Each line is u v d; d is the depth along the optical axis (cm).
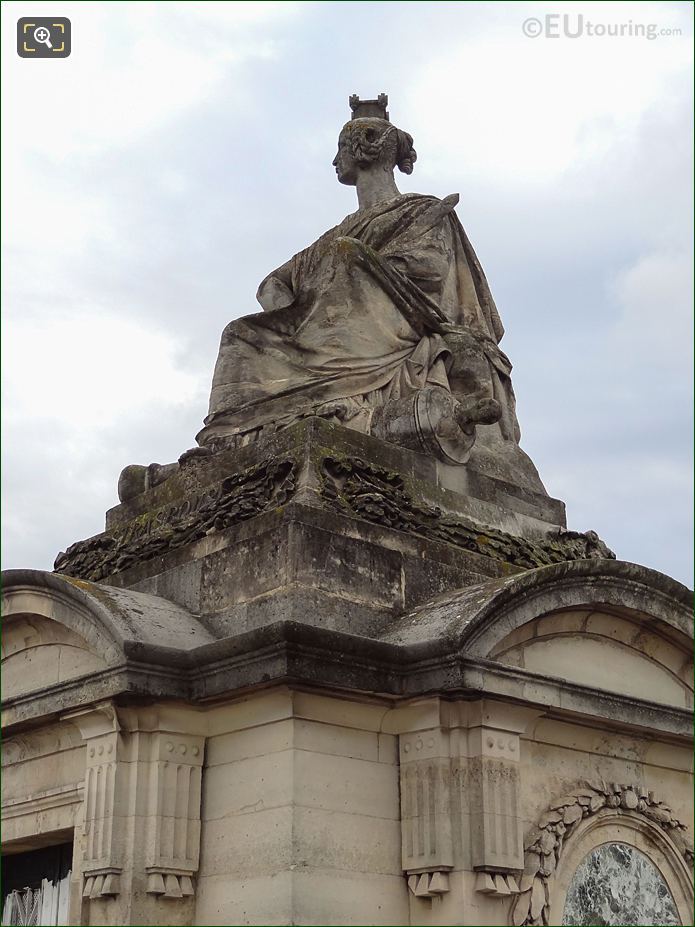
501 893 1127
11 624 1352
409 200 1695
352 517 1271
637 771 1338
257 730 1166
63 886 1310
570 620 1283
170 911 1148
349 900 1112
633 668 1352
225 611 1258
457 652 1138
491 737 1165
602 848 1270
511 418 1656
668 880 1316
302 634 1113
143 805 1170
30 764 1331
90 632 1234
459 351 1570
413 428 1427
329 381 1495
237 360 1562
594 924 1230
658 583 1320
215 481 1424
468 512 1429
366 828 1147
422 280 1623
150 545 1395
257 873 1116
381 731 1190
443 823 1137
